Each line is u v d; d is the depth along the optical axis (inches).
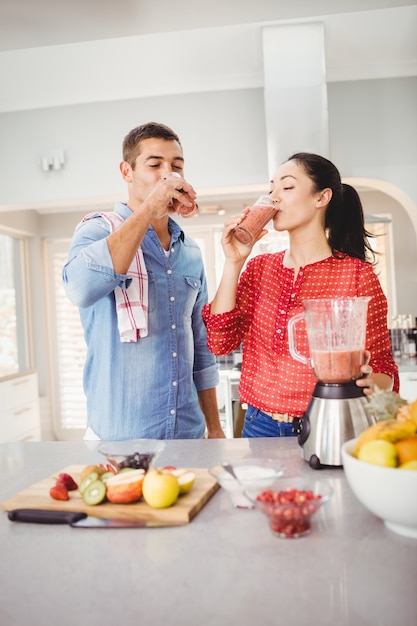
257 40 122.4
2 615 26.5
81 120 147.3
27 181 149.2
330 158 127.3
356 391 45.1
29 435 190.2
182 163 68.9
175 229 71.2
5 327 210.7
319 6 96.7
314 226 58.8
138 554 32.5
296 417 57.0
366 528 34.5
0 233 209.8
